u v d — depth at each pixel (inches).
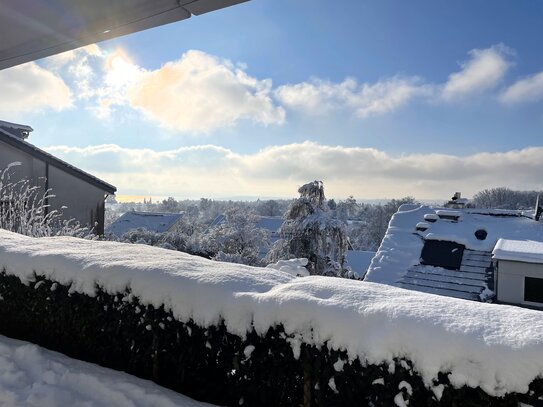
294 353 73.6
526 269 332.5
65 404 86.9
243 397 79.7
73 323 106.3
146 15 148.3
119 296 98.1
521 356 56.7
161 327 90.4
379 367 65.2
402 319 66.2
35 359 104.9
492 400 57.5
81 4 146.8
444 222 466.0
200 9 142.5
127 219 1061.1
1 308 122.3
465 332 61.5
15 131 620.7
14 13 156.3
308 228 555.8
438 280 382.9
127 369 95.7
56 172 540.1
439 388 60.2
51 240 147.8
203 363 84.7
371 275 404.5
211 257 691.4
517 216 466.0
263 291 85.0
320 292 79.7
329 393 70.2
